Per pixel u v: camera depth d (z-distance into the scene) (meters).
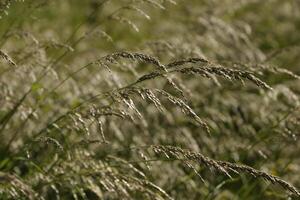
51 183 8.05
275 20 19.47
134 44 15.45
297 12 20.14
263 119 11.87
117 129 10.35
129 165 7.96
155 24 16.58
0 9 7.85
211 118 11.63
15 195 7.41
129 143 10.45
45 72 9.12
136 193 8.48
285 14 19.97
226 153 10.47
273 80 13.22
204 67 7.11
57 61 9.32
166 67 7.37
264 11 19.66
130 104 6.98
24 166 9.28
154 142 10.68
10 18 11.09
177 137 10.75
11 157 8.62
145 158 7.66
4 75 10.53
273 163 10.66
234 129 12.06
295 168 10.66
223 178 10.44
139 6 17.12
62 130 8.64
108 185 7.79
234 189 10.46
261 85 6.92
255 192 10.30
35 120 10.07
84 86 11.37
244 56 14.05
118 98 7.06
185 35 13.95
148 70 12.75
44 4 9.24
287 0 20.34
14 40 12.76
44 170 8.38
